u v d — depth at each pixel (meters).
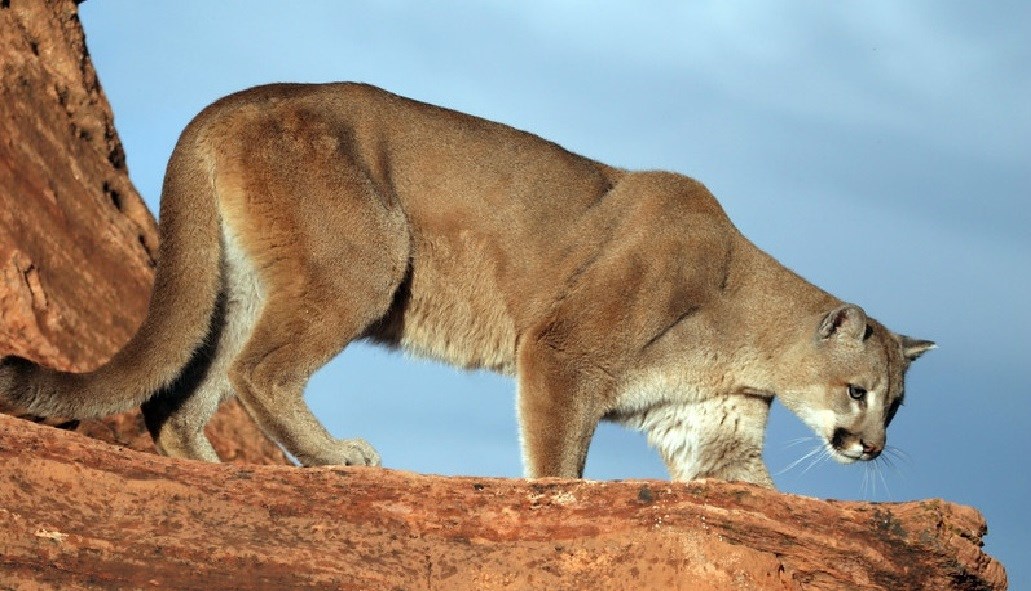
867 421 24.17
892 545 18.58
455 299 23.36
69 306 26.83
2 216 26.28
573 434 22.89
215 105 21.86
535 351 22.95
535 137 24.03
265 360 21.61
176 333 21.14
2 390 19.45
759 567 17.81
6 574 15.71
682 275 23.45
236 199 21.53
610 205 23.86
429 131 22.95
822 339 24.08
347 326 21.92
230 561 16.70
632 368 23.41
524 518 18.16
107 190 30.36
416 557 17.47
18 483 16.59
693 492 18.47
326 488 17.92
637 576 17.64
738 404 24.41
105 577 16.09
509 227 23.30
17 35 29.27
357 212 21.88
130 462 17.36
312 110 21.98
